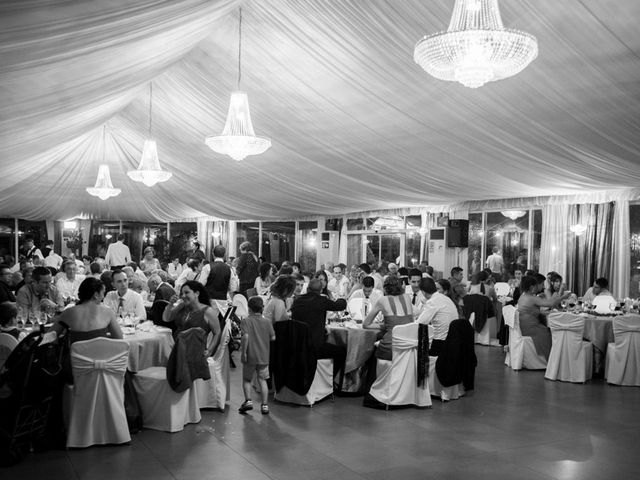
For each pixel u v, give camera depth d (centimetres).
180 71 824
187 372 518
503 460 462
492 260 1305
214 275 824
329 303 664
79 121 666
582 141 762
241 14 635
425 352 621
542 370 838
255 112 865
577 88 610
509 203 1278
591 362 777
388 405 611
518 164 909
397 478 422
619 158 813
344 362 671
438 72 483
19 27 207
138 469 430
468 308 1052
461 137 810
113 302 687
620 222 1091
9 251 2036
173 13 348
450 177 1043
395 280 658
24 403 441
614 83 586
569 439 518
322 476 424
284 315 652
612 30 498
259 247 1966
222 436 511
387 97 720
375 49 613
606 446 500
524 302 849
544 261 1209
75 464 437
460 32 421
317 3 568
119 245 1441
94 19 241
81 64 324
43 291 693
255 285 963
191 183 1441
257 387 690
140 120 1076
